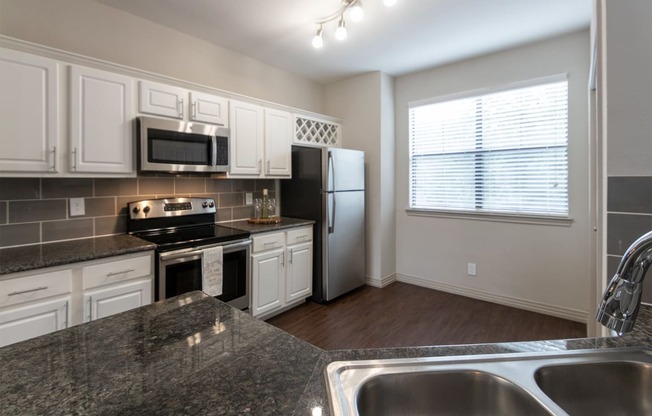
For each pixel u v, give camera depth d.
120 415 0.59
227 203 3.18
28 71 1.76
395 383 0.74
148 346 0.84
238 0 2.31
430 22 2.61
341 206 3.41
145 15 2.50
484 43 2.99
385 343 2.49
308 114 3.54
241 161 2.86
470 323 2.83
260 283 2.79
